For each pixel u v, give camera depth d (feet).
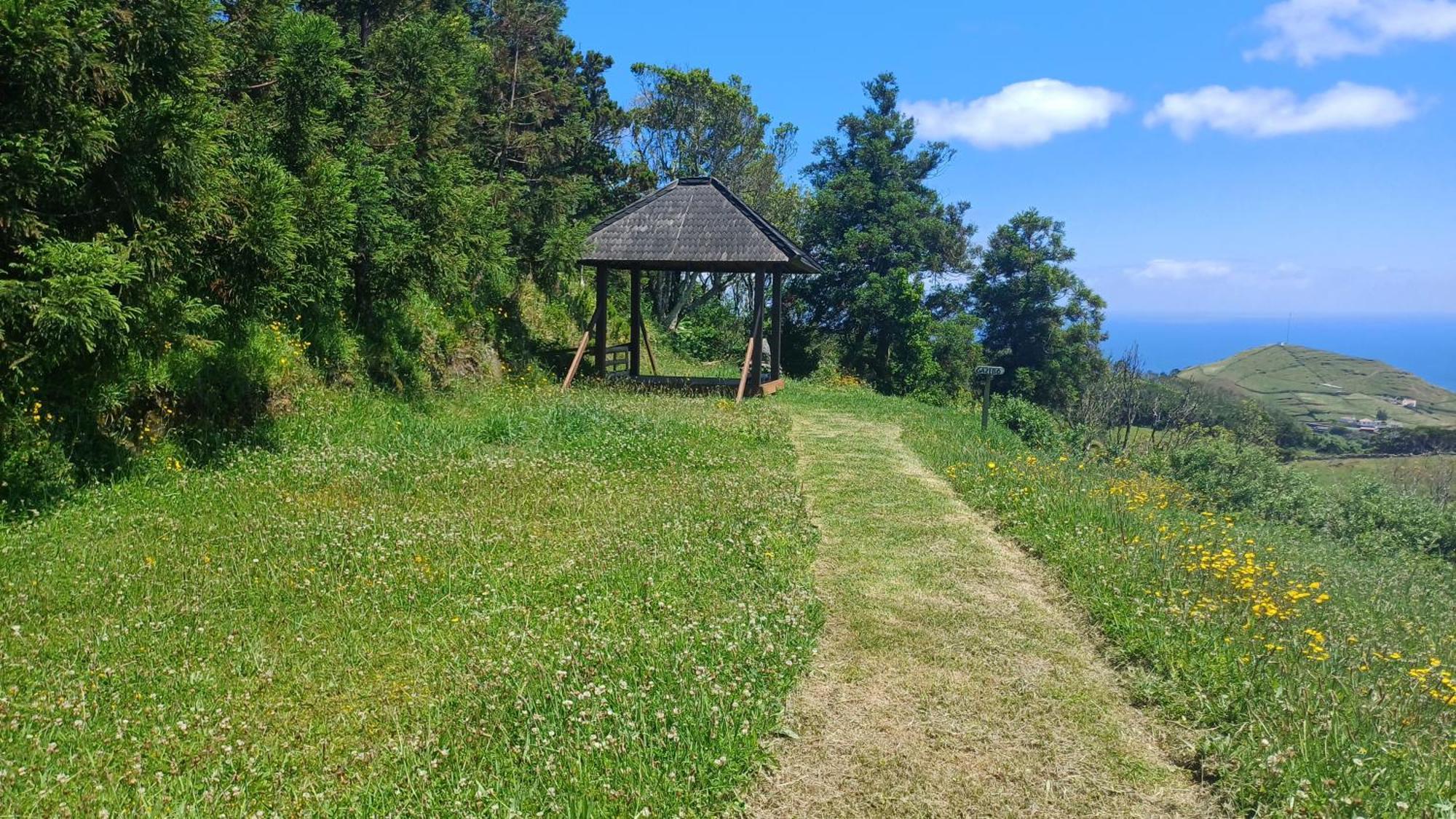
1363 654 17.65
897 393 105.91
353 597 18.92
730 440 39.19
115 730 13.30
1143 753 14.12
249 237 28.37
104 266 22.62
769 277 105.60
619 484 30.04
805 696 15.60
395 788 12.04
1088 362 128.26
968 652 17.70
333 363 37.35
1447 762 12.87
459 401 43.19
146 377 27.35
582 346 55.57
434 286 40.04
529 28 65.92
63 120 22.94
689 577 20.57
